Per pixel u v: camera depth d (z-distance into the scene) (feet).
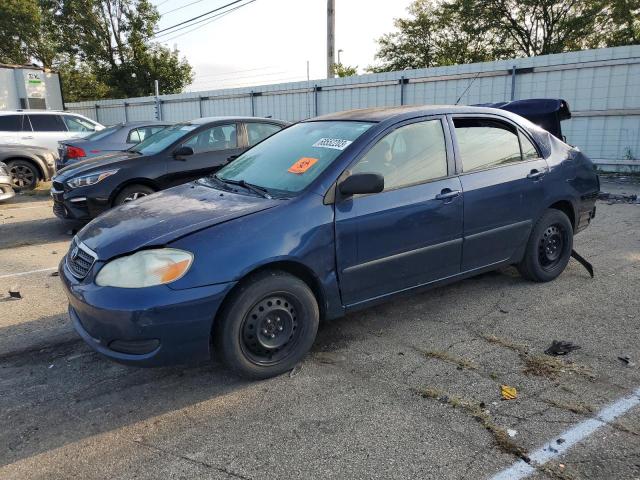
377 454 8.63
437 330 13.32
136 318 9.54
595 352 11.87
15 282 18.02
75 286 10.48
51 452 8.98
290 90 58.75
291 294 10.91
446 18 100.27
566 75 39.88
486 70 43.45
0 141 41.86
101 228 11.45
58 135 44.32
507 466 8.24
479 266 14.35
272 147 14.32
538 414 9.57
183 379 11.28
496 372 11.14
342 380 11.02
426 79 47.03
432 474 8.11
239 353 10.53
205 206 11.59
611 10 75.41
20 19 108.78
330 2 56.90
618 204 28.68
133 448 9.02
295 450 8.80
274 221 10.72
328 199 11.37
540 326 13.34
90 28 125.29
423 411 9.79
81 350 12.85
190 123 26.30
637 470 8.08
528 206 14.97
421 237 12.69
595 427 9.14
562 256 16.51
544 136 16.06
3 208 32.32
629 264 18.06
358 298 12.10
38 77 67.72
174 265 9.80
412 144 12.94
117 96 130.93
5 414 10.14
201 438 9.22
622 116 38.19
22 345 13.14
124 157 24.43
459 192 13.29
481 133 14.39
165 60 129.29
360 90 52.16
